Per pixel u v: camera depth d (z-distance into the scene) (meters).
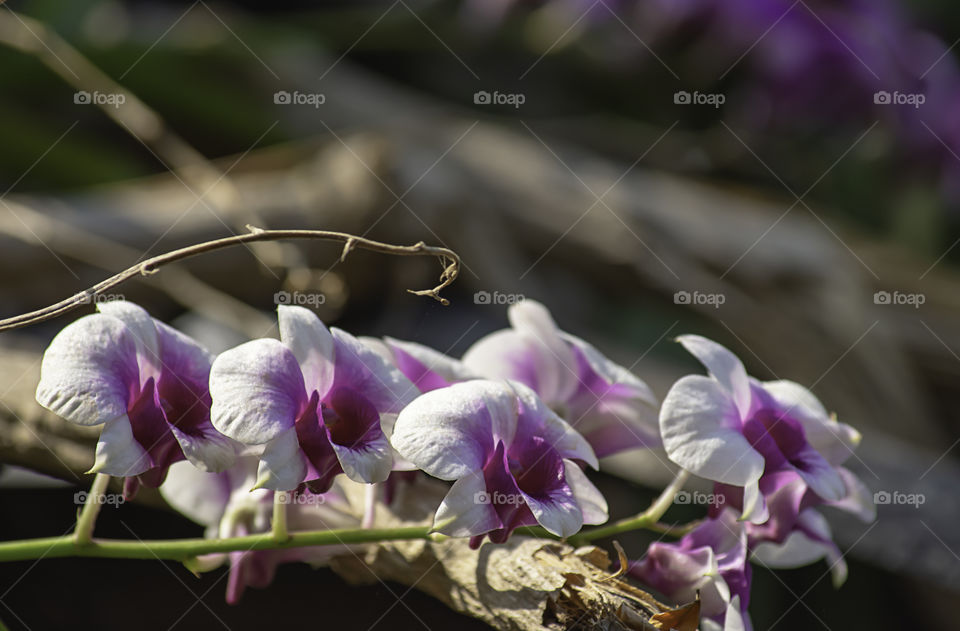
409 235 0.92
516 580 0.54
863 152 1.13
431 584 0.56
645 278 1.00
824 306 0.99
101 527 0.68
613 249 0.99
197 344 0.52
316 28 1.25
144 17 1.21
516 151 1.06
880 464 0.79
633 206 1.01
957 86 1.07
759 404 0.53
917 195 1.22
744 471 0.51
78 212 0.86
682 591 0.54
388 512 0.57
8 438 0.61
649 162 1.19
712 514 0.54
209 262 0.86
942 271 1.13
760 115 1.05
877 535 0.73
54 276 0.82
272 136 1.16
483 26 1.22
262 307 0.90
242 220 0.86
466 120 1.13
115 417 0.49
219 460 0.50
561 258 1.01
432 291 0.51
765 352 0.98
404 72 1.37
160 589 0.67
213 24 1.17
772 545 0.57
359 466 0.49
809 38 1.00
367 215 0.90
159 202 0.89
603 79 1.25
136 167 1.09
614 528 0.55
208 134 1.15
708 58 1.04
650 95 1.18
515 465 0.51
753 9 1.00
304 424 0.49
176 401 0.51
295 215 0.89
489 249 0.96
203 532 0.68
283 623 0.67
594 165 1.08
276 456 0.49
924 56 1.08
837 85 1.02
